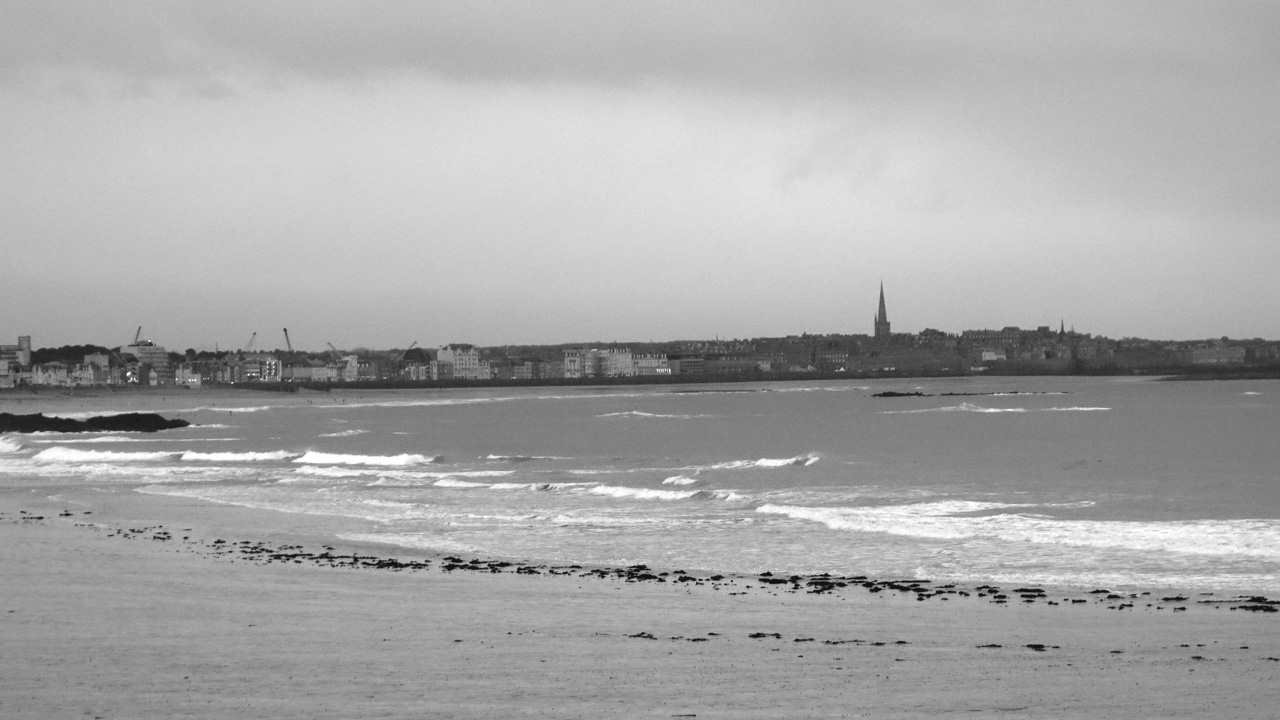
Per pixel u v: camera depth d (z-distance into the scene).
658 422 155.62
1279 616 25.41
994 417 150.88
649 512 48.19
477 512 48.75
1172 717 15.59
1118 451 84.19
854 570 33.38
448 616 24.47
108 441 118.19
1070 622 24.61
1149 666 19.31
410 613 24.77
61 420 141.38
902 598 28.16
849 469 70.94
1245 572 31.66
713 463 78.62
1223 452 81.62
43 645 19.91
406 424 157.88
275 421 169.88
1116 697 16.78
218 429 145.38
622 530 42.56
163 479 67.75
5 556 33.38
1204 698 16.77
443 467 77.50
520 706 15.88
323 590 28.11
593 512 48.41
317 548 37.69
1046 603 27.34
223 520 46.22
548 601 27.11
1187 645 21.69
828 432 120.75
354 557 35.38
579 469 74.62
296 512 49.19
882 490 57.03
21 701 15.80
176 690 16.59
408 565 33.62
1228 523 40.41
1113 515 45.75
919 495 54.22
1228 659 20.06
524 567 33.41
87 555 33.97
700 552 37.19
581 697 16.52
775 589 29.56
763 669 18.80
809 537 40.12
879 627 23.80
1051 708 16.08
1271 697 16.81
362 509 50.22
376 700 16.14
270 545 38.31
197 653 19.47
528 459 83.62
